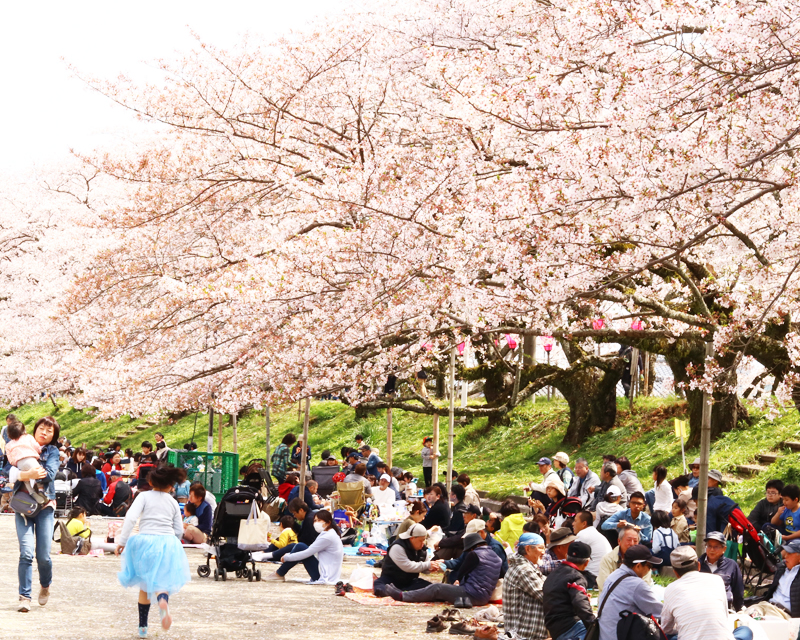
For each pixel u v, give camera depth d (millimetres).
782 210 11602
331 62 16609
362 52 16703
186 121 17109
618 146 10320
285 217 16781
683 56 11031
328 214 14555
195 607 9922
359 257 12930
